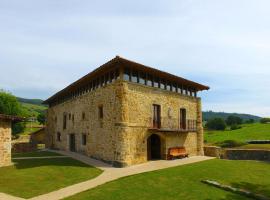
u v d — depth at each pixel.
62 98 34.53
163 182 15.19
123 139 20.08
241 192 13.78
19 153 30.56
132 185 14.45
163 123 24.14
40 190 13.52
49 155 26.72
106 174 17.20
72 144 30.23
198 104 29.19
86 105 26.45
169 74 24.03
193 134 28.00
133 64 20.84
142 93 22.39
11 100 44.75
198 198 12.78
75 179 15.77
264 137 43.09
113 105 21.44
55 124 36.50
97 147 23.53
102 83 23.72
